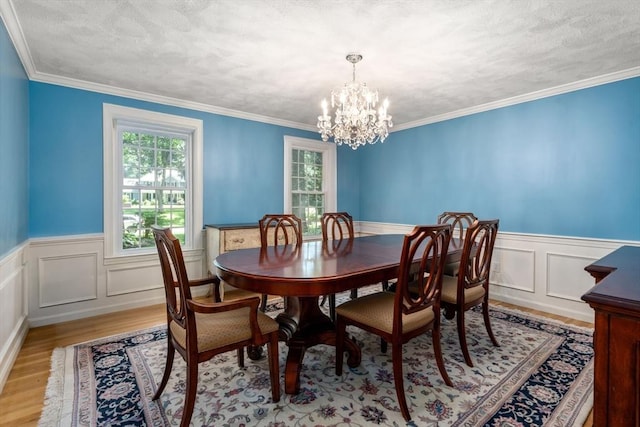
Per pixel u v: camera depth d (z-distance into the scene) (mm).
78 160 2969
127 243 3355
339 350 1945
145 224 3477
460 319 2076
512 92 3195
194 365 1441
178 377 1928
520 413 1585
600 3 1732
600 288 987
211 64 2557
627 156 2680
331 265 1835
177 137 3686
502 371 1987
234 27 2004
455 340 2463
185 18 1906
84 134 2994
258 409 1628
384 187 4809
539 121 3189
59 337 2518
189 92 3248
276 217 2926
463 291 2074
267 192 4270
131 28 2018
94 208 3062
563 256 3033
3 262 1890
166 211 3615
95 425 1506
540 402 1673
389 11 1815
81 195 2992
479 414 1578
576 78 2828
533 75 2754
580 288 2936
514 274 3381
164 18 1905
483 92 3189
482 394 1747
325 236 3125
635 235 2654
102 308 3094
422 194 4293
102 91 3064
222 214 3896
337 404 1669
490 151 3582
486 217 3629
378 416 1570
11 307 2113
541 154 3182
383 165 4812
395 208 4660
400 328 1618
